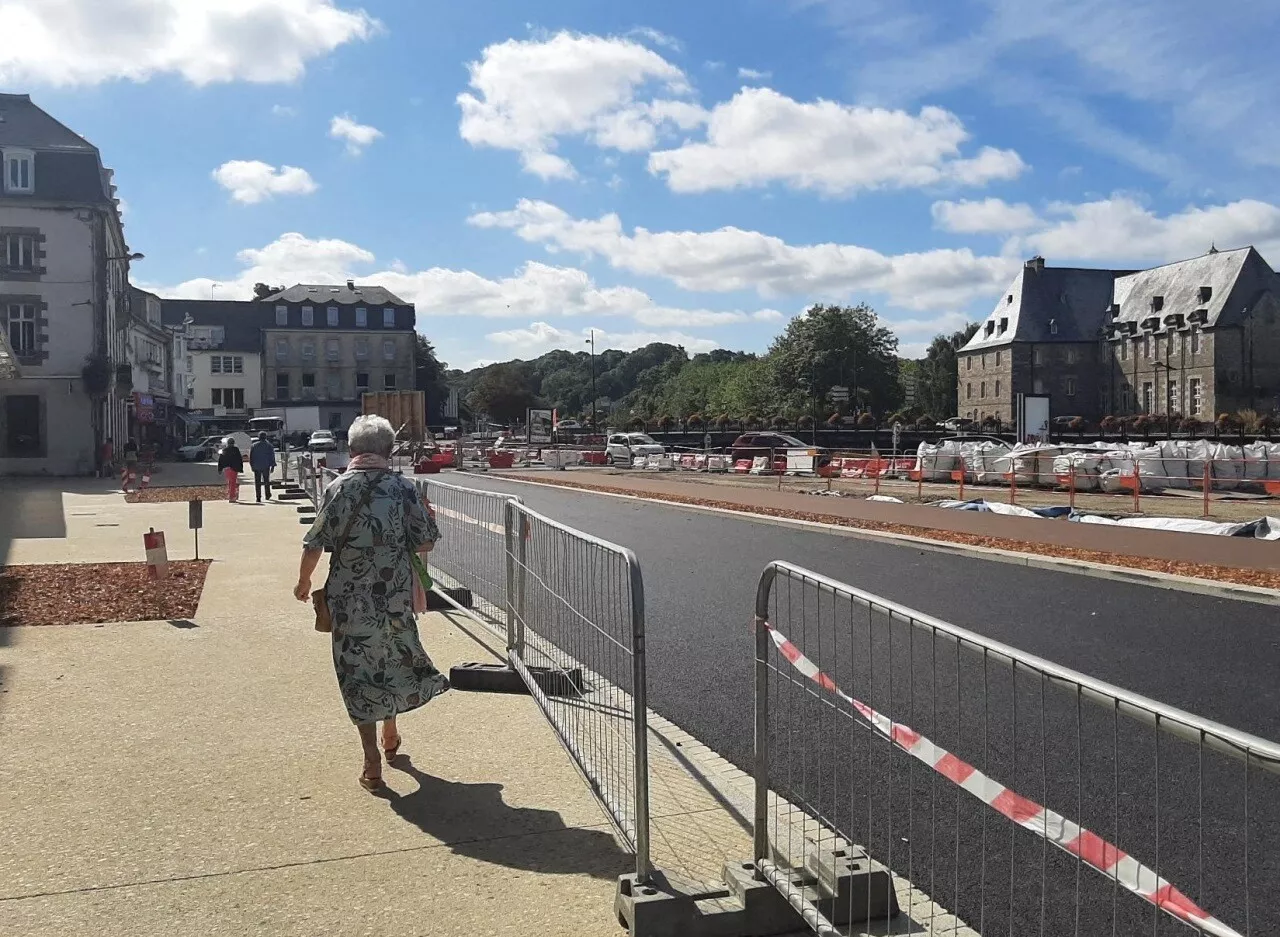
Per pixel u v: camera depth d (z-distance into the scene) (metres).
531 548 6.71
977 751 5.54
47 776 5.14
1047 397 49.12
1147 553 13.52
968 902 3.76
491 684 6.88
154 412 63.50
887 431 60.66
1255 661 7.87
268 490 26.72
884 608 3.24
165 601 10.15
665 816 4.58
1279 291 94.56
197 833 4.42
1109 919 3.66
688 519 20.75
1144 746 5.67
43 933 3.53
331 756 5.47
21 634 8.65
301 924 3.61
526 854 4.21
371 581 4.93
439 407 118.31
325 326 101.56
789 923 3.55
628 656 4.85
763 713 3.83
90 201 42.16
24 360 41.66
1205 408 94.56
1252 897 3.85
